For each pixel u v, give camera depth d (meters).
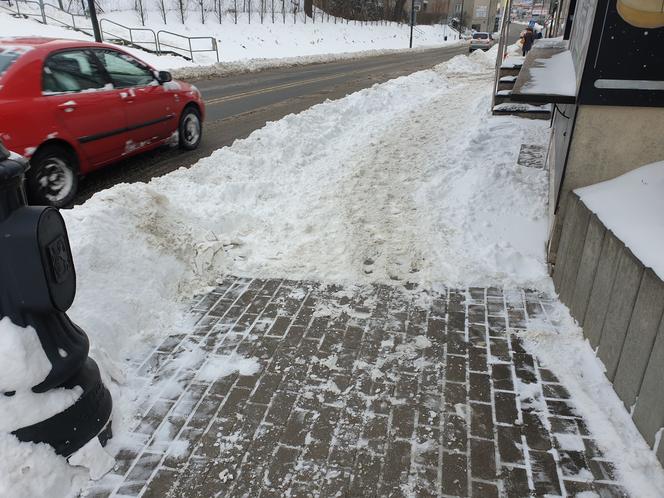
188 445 2.91
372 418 3.07
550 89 4.07
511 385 3.32
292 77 21.38
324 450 2.85
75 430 2.69
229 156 7.29
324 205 6.15
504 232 5.30
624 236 3.24
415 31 61.75
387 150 8.18
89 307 3.70
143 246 4.51
